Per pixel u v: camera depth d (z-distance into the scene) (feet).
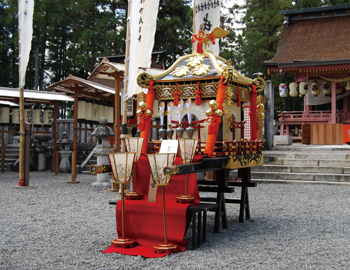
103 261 12.07
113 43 86.69
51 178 41.11
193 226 13.17
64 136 48.11
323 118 64.03
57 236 15.47
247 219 18.95
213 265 11.57
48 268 11.48
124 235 13.62
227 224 17.78
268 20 102.68
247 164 16.75
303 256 12.62
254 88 18.31
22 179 33.37
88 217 19.47
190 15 88.89
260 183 35.19
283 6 99.91
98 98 39.24
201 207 13.01
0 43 97.60
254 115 18.63
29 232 16.19
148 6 21.18
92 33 85.35
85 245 14.05
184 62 17.28
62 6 93.81
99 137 33.35
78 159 51.55
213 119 14.46
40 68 106.52
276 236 15.42
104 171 13.66
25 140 33.55
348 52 61.67
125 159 12.97
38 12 88.38
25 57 32.09
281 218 19.20
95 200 25.49
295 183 34.45
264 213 20.61
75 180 37.35
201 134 16.02
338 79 60.70
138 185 14.75
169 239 13.12
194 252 12.98
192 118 16.37
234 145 15.47
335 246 13.93
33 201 25.12
